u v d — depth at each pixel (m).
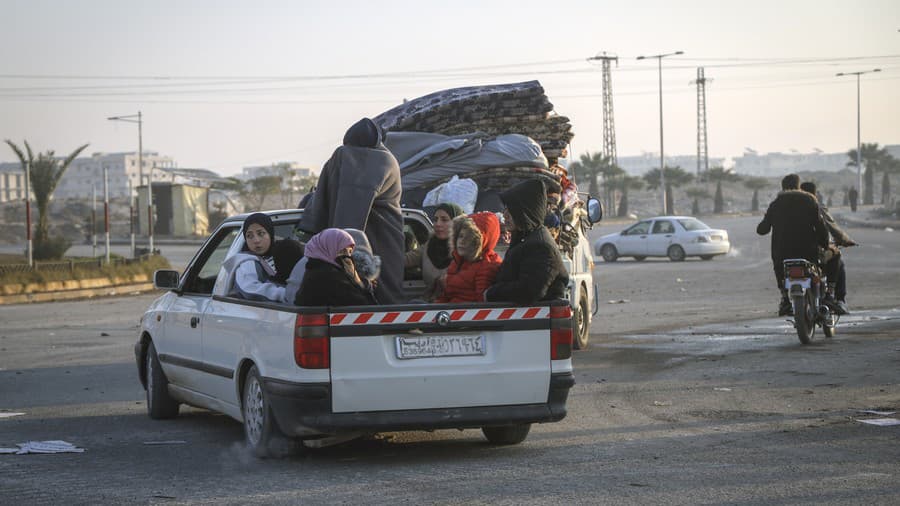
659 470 6.54
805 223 13.30
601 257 44.78
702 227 38.97
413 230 9.44
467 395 6.97
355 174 8.44
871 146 134.75
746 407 8.96
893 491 5.87
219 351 7.89
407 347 6.88
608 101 112.12
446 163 13.03
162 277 8.96
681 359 12.34
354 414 6.78
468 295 7.76
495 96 13.71
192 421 9.14
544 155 13.77
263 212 8.28
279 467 6.90
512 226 7.31
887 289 22.58
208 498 6.00
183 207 83.19
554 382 7.14
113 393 10.95
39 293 31.25
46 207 49.53
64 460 7.26
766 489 5.95
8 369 13.26
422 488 6.16
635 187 116.44
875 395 9.41
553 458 7.04
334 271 7.14
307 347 6.71
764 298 21.81
